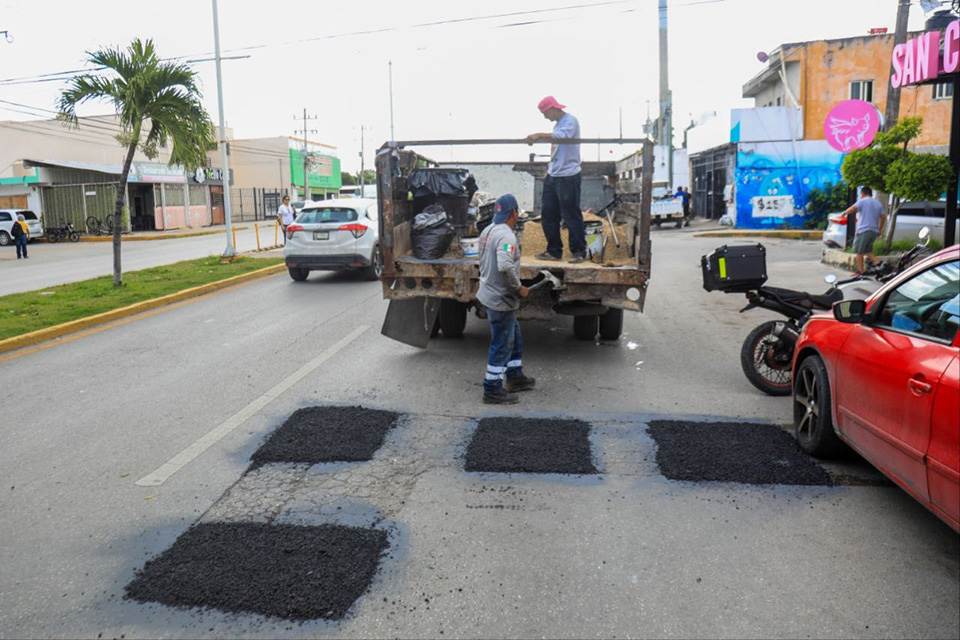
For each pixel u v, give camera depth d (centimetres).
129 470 500
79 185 4147
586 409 611
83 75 1385
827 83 2895
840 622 316
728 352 816
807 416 500
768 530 400
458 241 892
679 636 309
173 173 4612
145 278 1554
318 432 550
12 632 320
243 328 1010
